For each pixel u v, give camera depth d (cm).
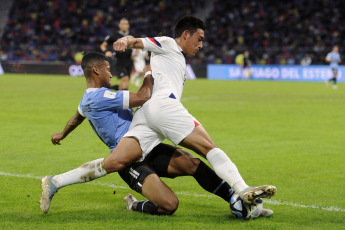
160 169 1736
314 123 4275
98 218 1634
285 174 2389
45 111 4925
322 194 2023
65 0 16200
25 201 1856
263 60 13575
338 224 1594
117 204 1836
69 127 1811
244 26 14550
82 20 15675
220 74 13425
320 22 14125
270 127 4006
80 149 2972
